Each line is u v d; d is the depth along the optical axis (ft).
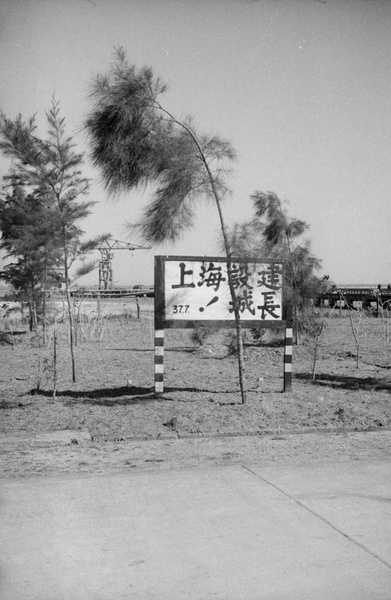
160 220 26.43
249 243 28.09
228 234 27.68
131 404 28.43
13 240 47.14
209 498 15.51
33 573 11.43
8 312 67.41
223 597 10.68
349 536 13.24
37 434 22.95
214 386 33.45
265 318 30.68
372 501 15.38
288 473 17.80
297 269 48.67
